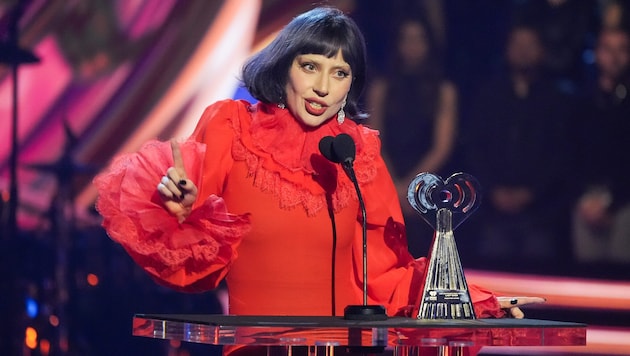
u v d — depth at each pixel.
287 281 9.18
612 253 21.44
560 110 21.48
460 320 7.89
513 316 8.94
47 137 19.22
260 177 9.12
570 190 21.44
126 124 19.47
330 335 6.88
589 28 21.75
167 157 8.27
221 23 19.83
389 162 21.09
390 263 9.72
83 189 19.11
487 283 21.12
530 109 21.44
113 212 8.05
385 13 21.16
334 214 9.30
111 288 18.86
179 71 19.67
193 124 19.72
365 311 7.72
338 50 9.06
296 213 9.17
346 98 9.58
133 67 19.55
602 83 21.70
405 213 21.02
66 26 19.33
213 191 9.07
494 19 21.50
